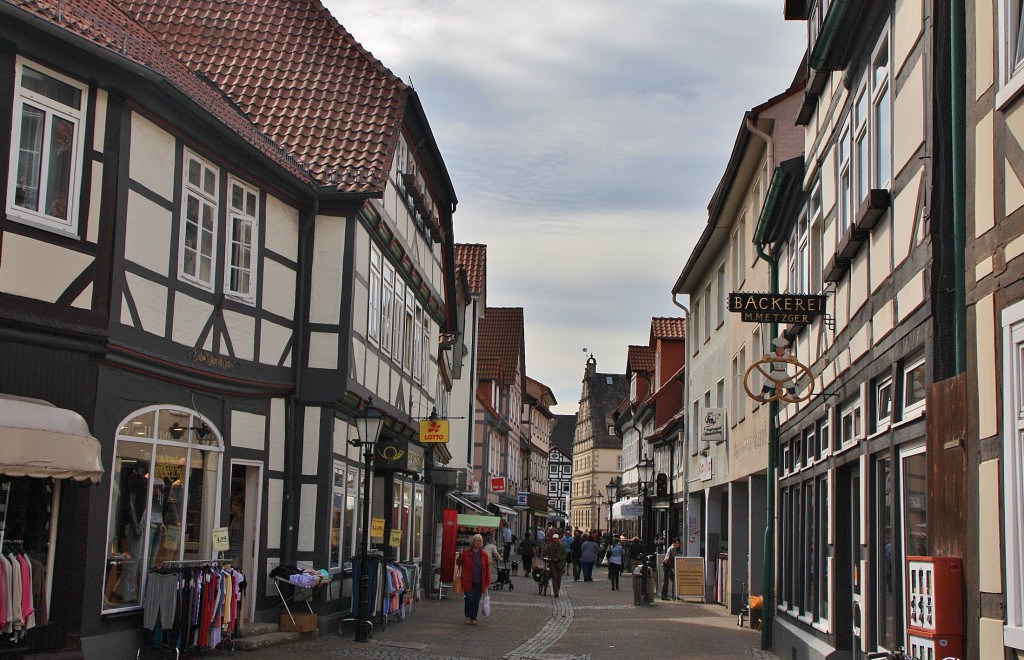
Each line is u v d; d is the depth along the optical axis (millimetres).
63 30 11391
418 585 26031
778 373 13828
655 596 30781
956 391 7430
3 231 11086
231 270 15289
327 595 17141
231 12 20125
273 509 16328
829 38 11602
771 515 18062
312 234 17250
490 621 21359
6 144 11117
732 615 24484
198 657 13414
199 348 14344
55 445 10625
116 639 12477
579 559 40500
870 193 10047
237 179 15367
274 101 18812
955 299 7504
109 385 12438
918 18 8898
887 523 10297
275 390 16281
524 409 76688
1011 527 6383
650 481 43188
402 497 23734
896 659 8125
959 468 7348
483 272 42500
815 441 14352
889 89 9977
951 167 7965
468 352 41562
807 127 15203
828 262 12625
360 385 18156
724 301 26531
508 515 59438
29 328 11320
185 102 13305
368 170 17547
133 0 20328
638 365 49938
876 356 10391
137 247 12867
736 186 23094
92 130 12117
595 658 15797
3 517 11070
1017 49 6586
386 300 20266
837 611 12594
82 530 11852
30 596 10734
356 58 19375
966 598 7129
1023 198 6359
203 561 13758
